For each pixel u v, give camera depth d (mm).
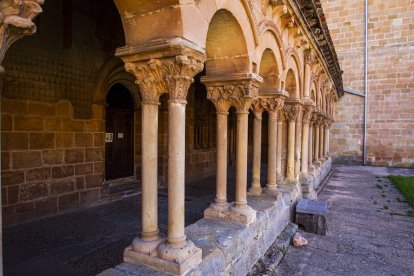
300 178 7766
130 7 2623
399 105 15875
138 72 2729
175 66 2553
